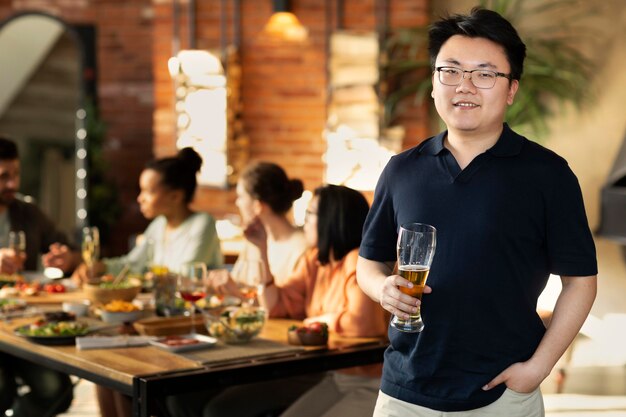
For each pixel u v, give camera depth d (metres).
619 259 6.01
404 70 6.38
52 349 3.17
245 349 3.11
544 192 2.18
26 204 4.89
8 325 3.61
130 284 4.06
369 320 3.27
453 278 2.19
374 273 2.39
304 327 3.17
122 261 4.72
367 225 2.44
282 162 6.73
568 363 5.58
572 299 2.21
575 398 5.17
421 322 2.20
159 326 3.36
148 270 4.50
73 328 3.30
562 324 2.20
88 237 4.29
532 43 6.12
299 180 3.97
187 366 2.90
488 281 2.18
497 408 2.21
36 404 4.14
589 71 6.08
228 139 6.70
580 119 6.10
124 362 2.96
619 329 5.96
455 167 2.23
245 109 6.78
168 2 6.82
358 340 3.24
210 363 2.93
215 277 3.38
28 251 4.82
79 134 7.66
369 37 6.35
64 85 7.71
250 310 3.19
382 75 6.35
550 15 6.17
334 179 6.50
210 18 6.77
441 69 2.20
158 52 6.88
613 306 6.02
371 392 3.23
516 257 2.19
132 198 8.00
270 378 2.96
